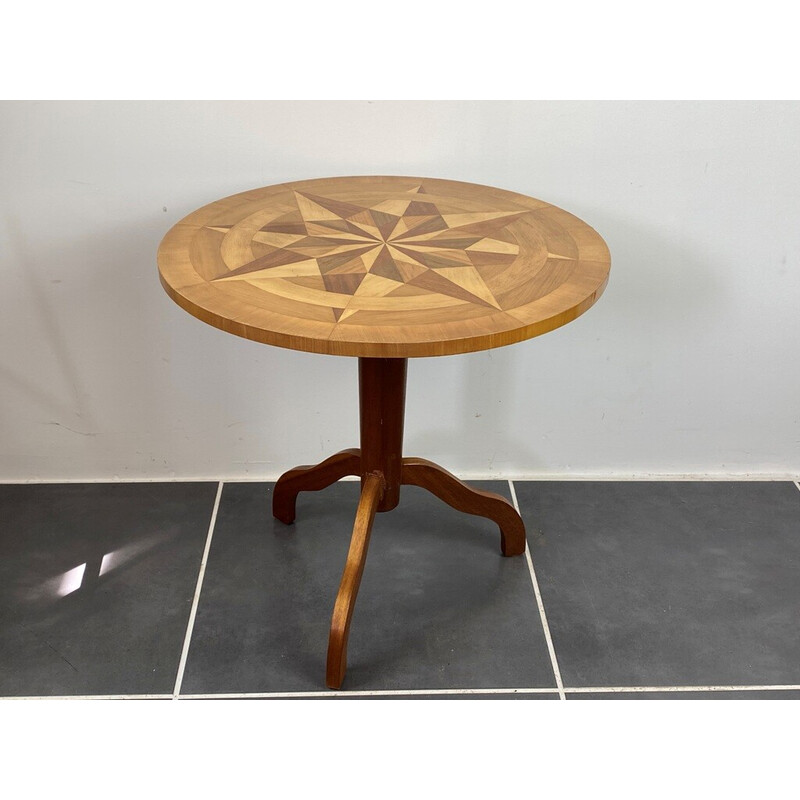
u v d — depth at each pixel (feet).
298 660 5.82
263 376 6.96
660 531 6.96
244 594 6.30
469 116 6.09
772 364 7.07
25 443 7.20
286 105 6.02
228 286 4.70
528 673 5.76
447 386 7.05
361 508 5.78
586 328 6.86
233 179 6.25
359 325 4.33
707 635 6.06
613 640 6.00
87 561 6.55
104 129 6.01
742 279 6.71
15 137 5.99
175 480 7.41
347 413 7.16
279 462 7.39
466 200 5.90
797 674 5.80
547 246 5.25
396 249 5.17
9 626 5.98
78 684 5.61
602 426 7.32
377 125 6.11
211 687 5.63
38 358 6.84
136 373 6.93
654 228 6.50
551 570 6.56
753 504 7.27
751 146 6.21
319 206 5.74
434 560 6.63
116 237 6.39
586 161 6.26
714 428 7.36
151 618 6.08
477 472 7.51
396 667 5.77
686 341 6.95
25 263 6.45
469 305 4.55
